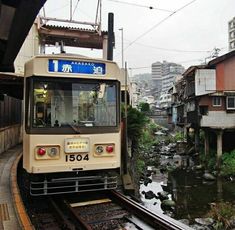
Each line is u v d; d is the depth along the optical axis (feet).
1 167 40.65
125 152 40.73
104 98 30.01
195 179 80.28
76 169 28.43
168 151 126.82
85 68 29.35
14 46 29.89
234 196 63.10
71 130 28.37
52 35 73.41
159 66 418.92
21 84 41.78
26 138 28.25
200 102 92.89
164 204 55.98
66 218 25.27
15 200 25.41
